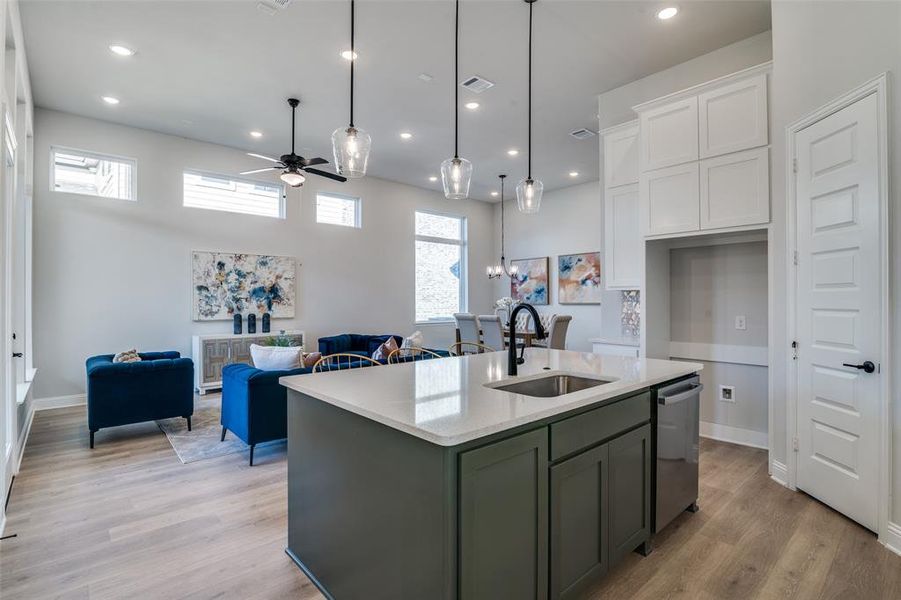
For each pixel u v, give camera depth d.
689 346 4.16
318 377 2.32
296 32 3.66
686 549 2.30
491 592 1.49
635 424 2.17
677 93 3.70
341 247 7.53
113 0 3.24
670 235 3.77
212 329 6.20
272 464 3.51
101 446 3.89
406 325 8.41
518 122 5.49
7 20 2.95
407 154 6.70
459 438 1.38
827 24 2.65
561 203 8.70
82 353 5.29
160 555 2.25
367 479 1.72
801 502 2.80
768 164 3.25
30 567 2.14
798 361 2.93
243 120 5.43
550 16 3.45
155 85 4.54
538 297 9.03
